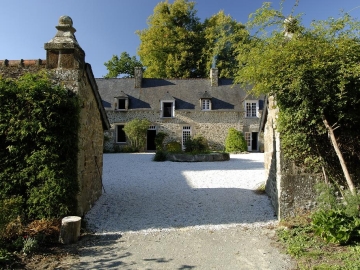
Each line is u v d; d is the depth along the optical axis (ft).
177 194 23.07
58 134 14.14
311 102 14.25
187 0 97.19
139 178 30.55
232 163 45.62
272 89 14.76
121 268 10.71
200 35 93.56
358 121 15.06
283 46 13.96
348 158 15.71
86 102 17.17
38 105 13.85
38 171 14.03
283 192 15.85
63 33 15.40
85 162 17.07
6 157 14.02
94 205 19.27
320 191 14.93
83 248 12.53
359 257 10.66
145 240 13.65
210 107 73.72
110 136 73.92
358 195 13.28
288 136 15.69
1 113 13.89
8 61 15.39
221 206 19.60
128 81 80.48
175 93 77.25
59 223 13.76
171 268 10.77
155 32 92.43
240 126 74.43
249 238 13.79
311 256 11.11
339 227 12.07
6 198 13.74
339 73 12.94
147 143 77.36
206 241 13.52
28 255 11.45
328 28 13.46
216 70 78.95
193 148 62.75
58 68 14.96
